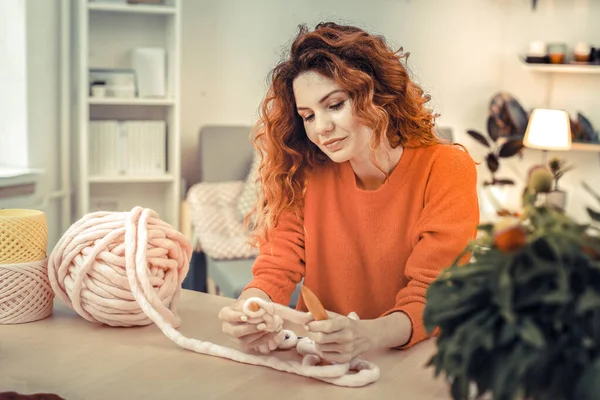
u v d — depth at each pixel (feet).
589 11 14.98
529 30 15.21
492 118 14.83
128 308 4.14
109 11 12.64
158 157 12.62
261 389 3.40
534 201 2.64
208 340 4.08
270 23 13.79
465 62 15.19
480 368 2.51
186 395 3.31
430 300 2.76
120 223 4.13
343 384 3.44
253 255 10.66
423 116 4.58
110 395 3.30
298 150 4.74
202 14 13.42
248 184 11.32
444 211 4.39
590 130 14.58
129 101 12.04
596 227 2.56
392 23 14.64
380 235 4.66
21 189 10.80
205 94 13.64
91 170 12.23
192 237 11.63
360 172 4.67
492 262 2.59
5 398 2.99
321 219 4.82
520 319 2.44
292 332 4.07
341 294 4.82
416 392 3.37
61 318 4.43
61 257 4.21
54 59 11.64
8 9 10.94
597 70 14.24
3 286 4.23
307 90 4.20
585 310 2.35
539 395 2.39
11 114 11.14
